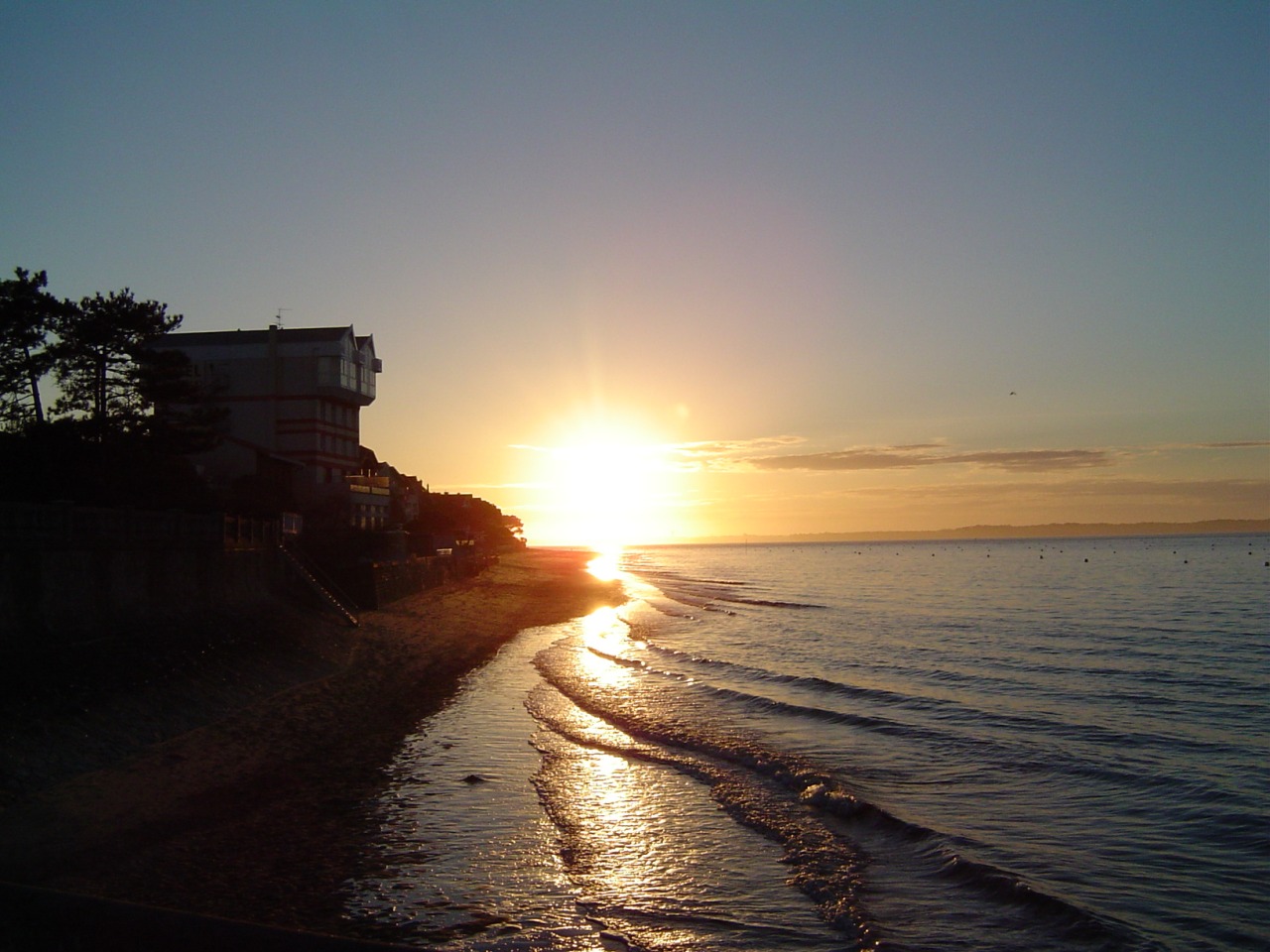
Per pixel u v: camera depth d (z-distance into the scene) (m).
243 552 33.47
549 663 36.41
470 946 11.13
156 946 7.00
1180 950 10.97
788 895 12.91
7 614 20.23
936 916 12.07
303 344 63.84
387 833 15.31
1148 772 19.09
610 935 11.56
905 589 89.06
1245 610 57.41
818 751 21.25
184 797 16.45
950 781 18.66
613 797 17.62
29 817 14.59
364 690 28.03
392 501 81.44
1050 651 39.34
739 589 95.38
